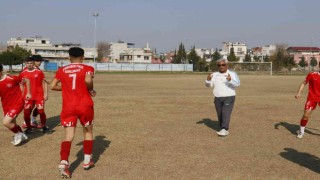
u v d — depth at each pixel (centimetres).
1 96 794
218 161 709
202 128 1063
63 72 622
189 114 1355
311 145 853
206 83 952
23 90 926
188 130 1030
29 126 958
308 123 1170
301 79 4619
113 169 653
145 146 830
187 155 752
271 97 2064
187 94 2228
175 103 1716
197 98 1958
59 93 2255
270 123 1159
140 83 3494
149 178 604
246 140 902
